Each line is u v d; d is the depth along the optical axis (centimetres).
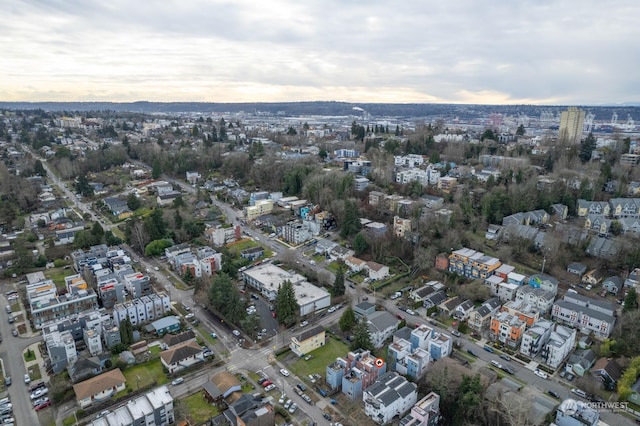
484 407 7762
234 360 9531
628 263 12294
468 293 11756
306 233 16438
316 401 8312
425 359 9075
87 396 8056
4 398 8281
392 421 7856
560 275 12588
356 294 12431
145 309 10944
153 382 8756
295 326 10850
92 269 12988
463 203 16200
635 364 8575
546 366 9238
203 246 15612
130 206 19400
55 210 19038
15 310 11444
